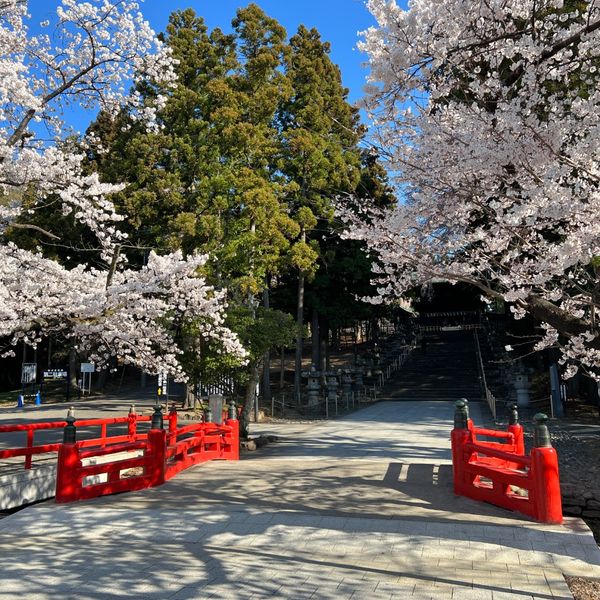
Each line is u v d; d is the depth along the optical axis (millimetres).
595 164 6121
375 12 7102
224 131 18703
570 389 24562
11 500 9266
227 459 12547
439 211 7496
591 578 5094
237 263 17047
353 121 27859
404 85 7609
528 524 6543
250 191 17438
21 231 19922
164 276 11383
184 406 25641
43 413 25953
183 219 17141
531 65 6371
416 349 41625
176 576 5215
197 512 7246
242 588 4910
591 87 7852
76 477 8148
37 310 10609
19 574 5305
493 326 41031
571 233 6512
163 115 20344
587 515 8391
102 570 5395
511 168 6785
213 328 15039
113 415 23938
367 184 25531
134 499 8148
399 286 9594
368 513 7102
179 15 22938
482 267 7484
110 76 11148
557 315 6207
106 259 12742
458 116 7137
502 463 9625
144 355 12664
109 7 10336
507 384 27672
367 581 5035
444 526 6449
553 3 6770
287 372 40312
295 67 27234
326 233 28812
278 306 32688
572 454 13320
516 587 4871
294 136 24328
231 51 22656
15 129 10625
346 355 45594
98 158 23859
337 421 22156
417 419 21453
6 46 10469
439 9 7023
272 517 6945
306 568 5379
